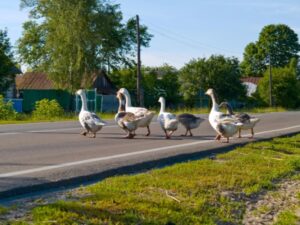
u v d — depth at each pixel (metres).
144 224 6.33
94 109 43.91
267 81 67.25
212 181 8.65
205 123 22.77
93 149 12.43
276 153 12.60
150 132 17.28
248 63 102.50
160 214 6.74
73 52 47.59
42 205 6.62
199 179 8.74
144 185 8.09
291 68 73.44
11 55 43.03
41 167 9.48
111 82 60.06
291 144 14.47
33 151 11.98
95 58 49.19
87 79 49.31
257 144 13.87
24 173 8.80
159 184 8.17
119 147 12.90
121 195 7.35
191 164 10.24
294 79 68.31
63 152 11.80
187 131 16.39
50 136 15.80
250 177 9.32
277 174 9.93
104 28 48.28
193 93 56.00
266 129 19.70
